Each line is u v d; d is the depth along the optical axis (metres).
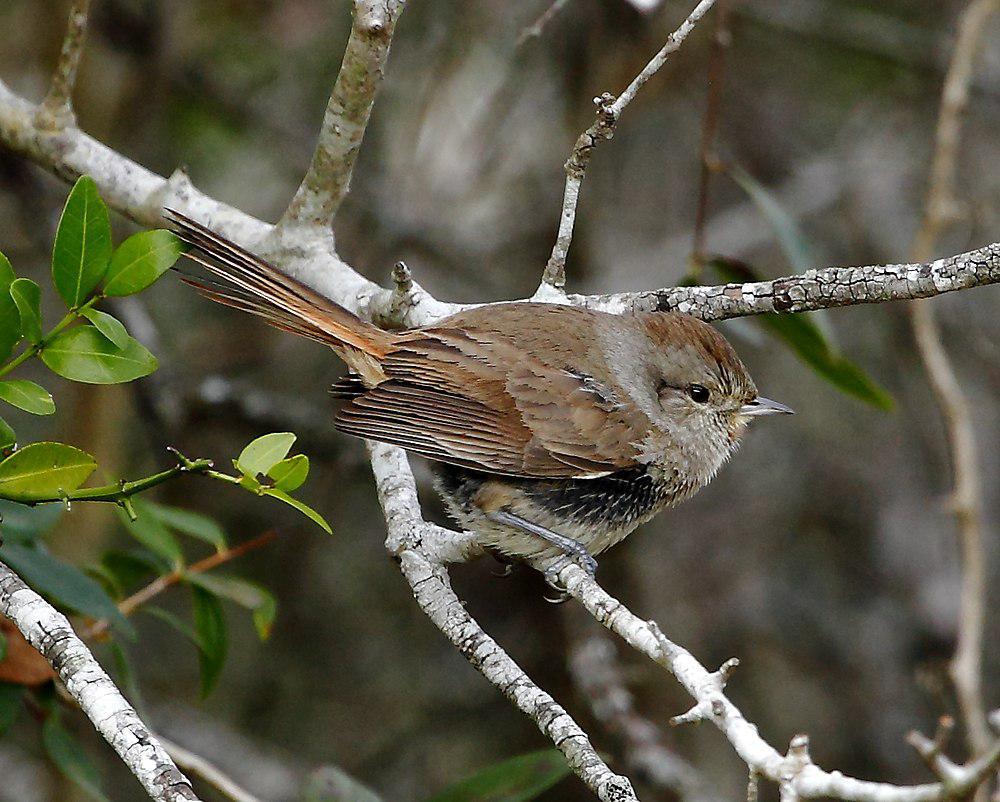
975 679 9.75
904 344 14.66
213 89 13.74
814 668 14.48
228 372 14.49
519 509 8.52
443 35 13.96
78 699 5.58
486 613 13.20
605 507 8.65
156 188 8.98
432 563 7.17
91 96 12.83
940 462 14.65
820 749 14.09
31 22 13.17
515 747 13.82
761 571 14.64
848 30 14.42
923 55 14.59
